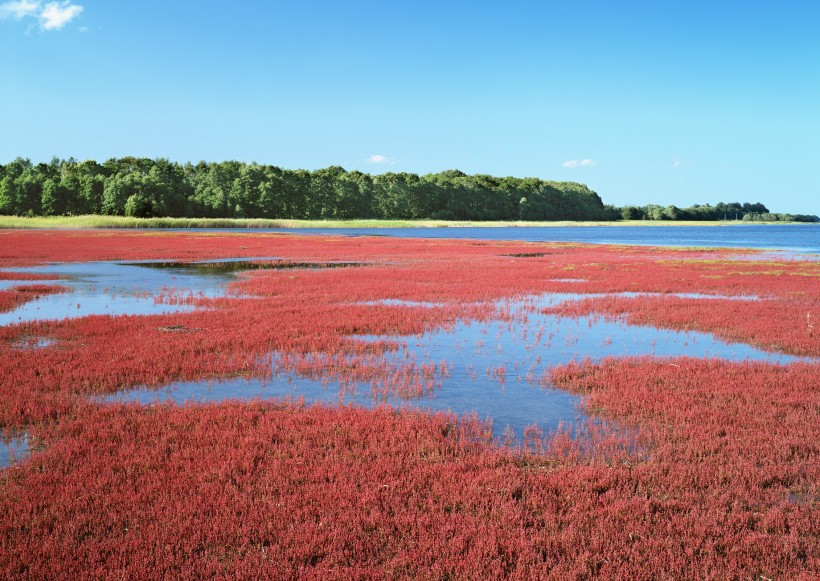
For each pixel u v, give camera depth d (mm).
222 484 7551
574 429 9891
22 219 114188
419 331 18391
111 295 25766
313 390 11992
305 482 7629
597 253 58312
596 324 19922
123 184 141750
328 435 9242
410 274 35562
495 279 33188
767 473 7926
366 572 5719
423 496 7344
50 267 39375
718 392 11703
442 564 5883
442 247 65812
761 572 5895
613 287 29891
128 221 117562
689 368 13680
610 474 7863
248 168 164750
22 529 6492
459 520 6684
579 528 6621
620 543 6297
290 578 5633
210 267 40156
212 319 19484
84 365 13250
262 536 6309
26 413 9969
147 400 11148
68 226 112562
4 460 8312
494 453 8594
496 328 19062
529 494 7352
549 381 12820
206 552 6051
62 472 7871
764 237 113625
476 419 10219
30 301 23922
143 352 14578
